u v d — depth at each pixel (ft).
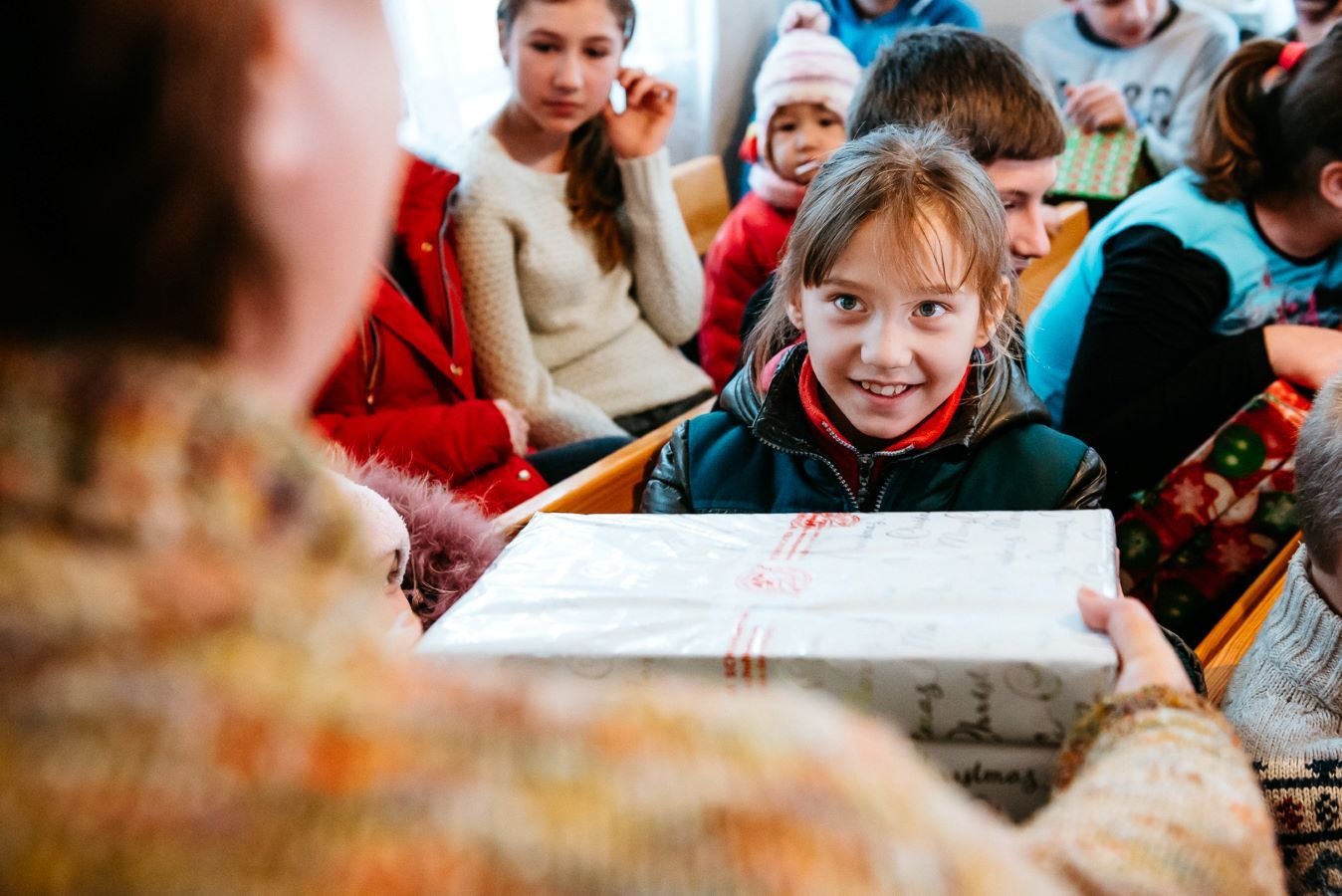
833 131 6.55
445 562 3.09
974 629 1.71
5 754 0.72
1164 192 4.94
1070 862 1.11
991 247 3.06
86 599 0.74
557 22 5.62
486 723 0.82
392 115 0.93
